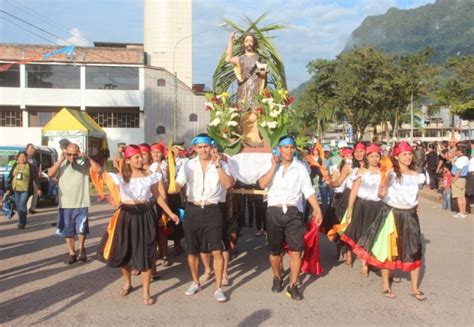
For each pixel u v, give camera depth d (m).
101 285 6.77
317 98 46.69
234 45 8.89
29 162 12.10
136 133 42.03
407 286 6.79
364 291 6.57
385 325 5.25
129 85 41.62
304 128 8.90
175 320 5.38
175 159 8.37
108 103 41.16
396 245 6.14
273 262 6.45
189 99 42.53
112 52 41.59
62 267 7.79
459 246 9.59
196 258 6.35
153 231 6.00
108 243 5.96
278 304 5.97
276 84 8.71
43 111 41.25
